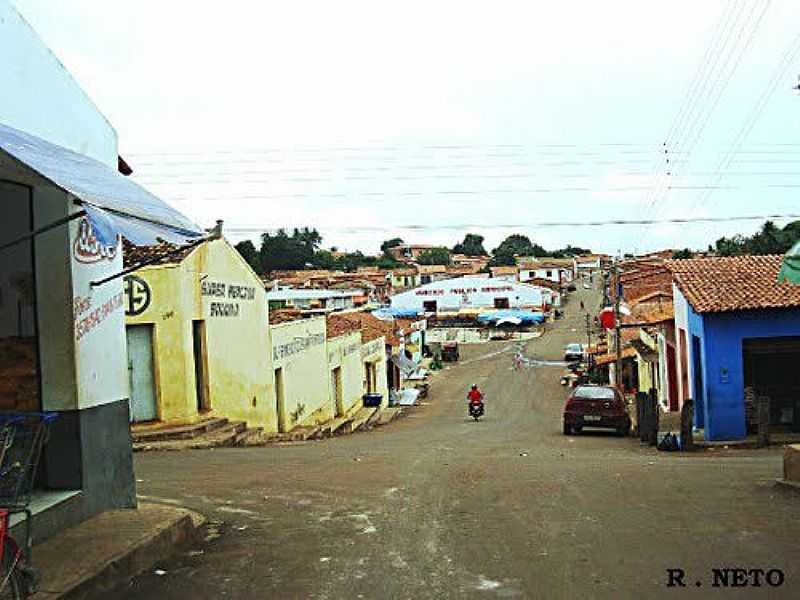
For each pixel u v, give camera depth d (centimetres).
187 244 786
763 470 1352
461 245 16762
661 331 3394
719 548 762
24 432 625
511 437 2584
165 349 2027
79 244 848
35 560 689
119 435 932
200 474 1421
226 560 782
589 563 722
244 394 2378
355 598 645
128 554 716
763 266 2398
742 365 2153
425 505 1048
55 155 745
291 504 1088
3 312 843
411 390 5103
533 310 8906
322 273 10188
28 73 795
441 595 645
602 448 2103
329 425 3097
